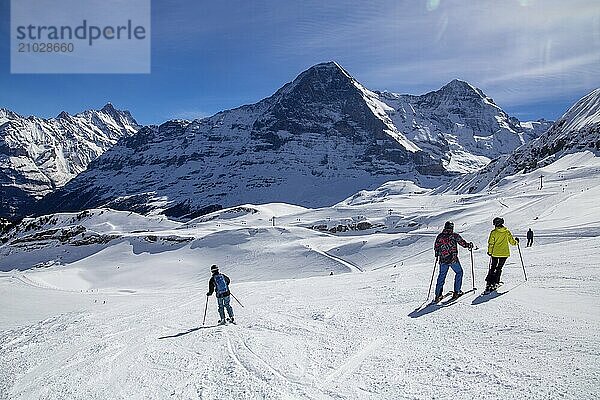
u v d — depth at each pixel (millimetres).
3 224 156000
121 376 8617
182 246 95062
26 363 10508
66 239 113938
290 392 6875
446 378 6754
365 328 10281
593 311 9367
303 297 16844
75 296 36750
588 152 147875
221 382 7594
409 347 8469
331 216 135500
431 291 13836
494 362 7148
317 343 9445
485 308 10539
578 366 6586
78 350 11211
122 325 14516
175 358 9422
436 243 12344
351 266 67312
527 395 5887
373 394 6520
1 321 24141
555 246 22422
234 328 11891
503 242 12344
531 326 8703
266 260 77250
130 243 100875
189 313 16172
